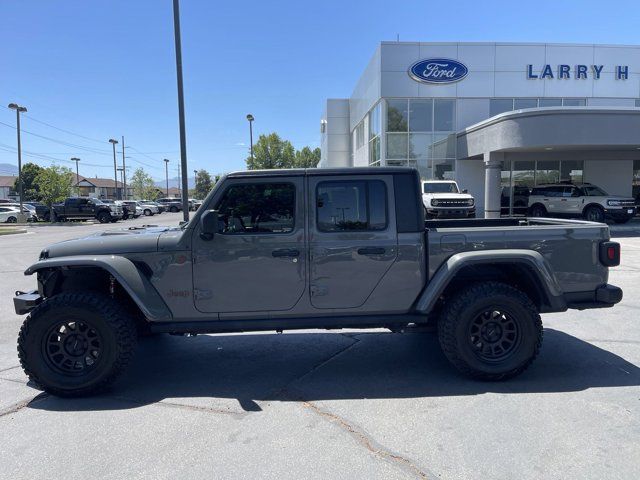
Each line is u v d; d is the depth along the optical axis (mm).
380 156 24594
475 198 24438
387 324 4680
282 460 3207
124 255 4387
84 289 4750
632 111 17703
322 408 4016
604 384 4422
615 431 3529
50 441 3518
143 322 4836
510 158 24828
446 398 4168
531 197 24531
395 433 3557
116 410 4047
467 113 24094
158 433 3615
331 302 4504
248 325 4484
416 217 4512
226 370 4988
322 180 4465
